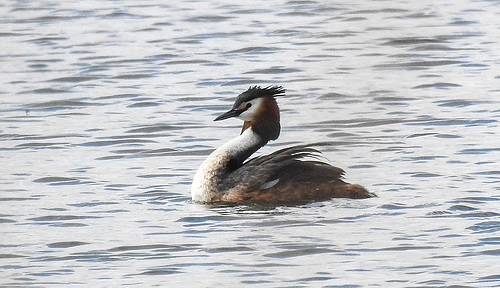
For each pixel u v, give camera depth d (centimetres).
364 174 1598
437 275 1171
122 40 2778
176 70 2452
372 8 3178
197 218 1402
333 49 2661
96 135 1900
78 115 2064
